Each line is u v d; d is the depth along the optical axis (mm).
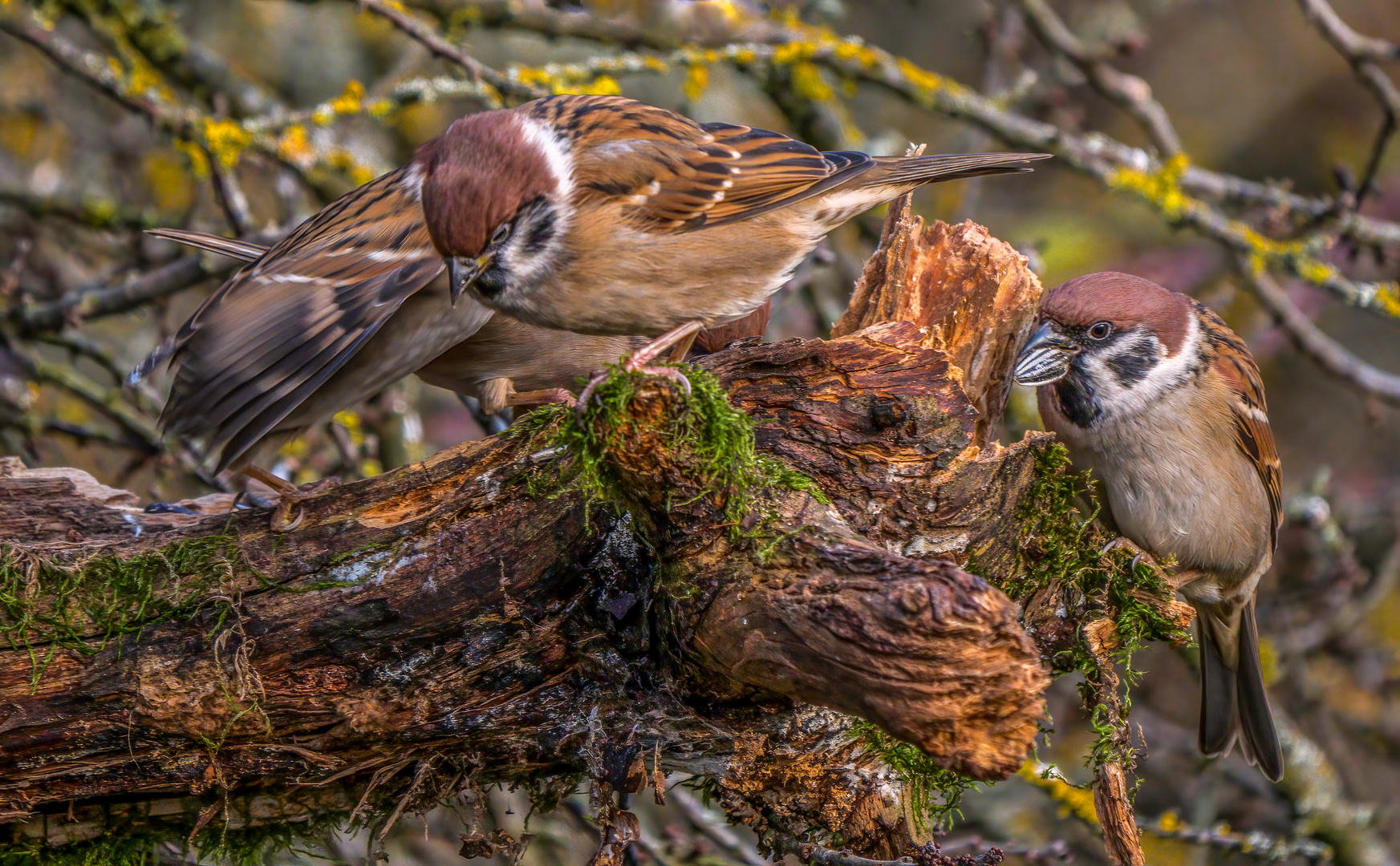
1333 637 12023
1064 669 6367
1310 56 17250
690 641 5137
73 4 9938
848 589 4520
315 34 13203
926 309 6410
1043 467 5863
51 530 5969
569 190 6301
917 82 10352
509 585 5555
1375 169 10180
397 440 10273
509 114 6520
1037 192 16250
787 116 10875
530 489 5582
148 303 9641
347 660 5566
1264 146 17344
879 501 5527
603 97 6906
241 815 5969
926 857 5758
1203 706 8688
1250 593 8086
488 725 5715
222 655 5484
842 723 5680
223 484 9305
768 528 4879
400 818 6645
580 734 5742
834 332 6609
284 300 6305
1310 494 11344
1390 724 12789
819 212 6840
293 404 5965
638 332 6754
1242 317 15195
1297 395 16047
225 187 9328
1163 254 15188
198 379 6043
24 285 11109
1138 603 6148
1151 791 11961
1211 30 17500
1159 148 10969
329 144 10438
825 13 11117
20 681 5438
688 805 9000
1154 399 7320
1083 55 10938
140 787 5750
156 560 5570
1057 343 7379
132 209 10641
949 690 4285
